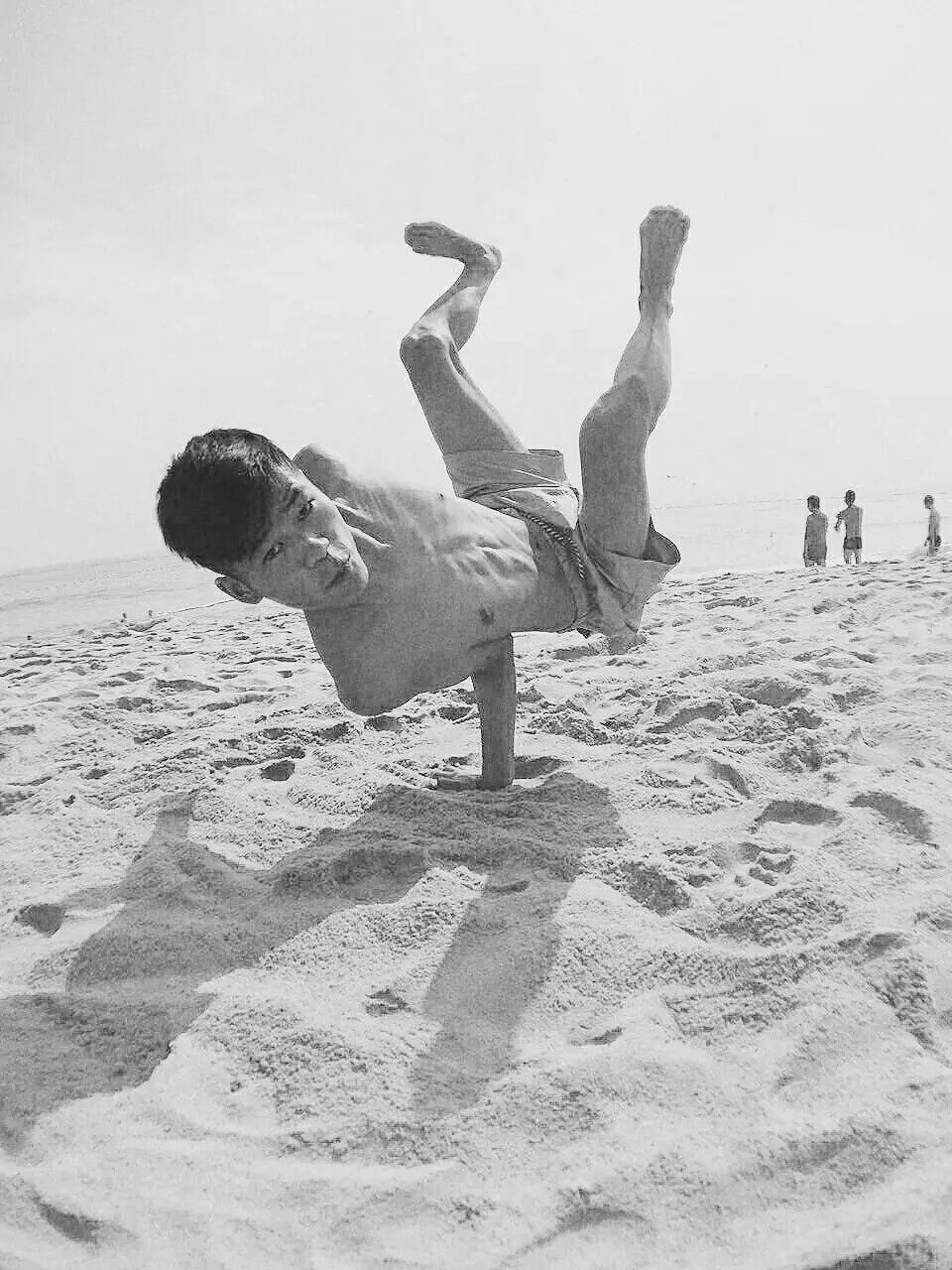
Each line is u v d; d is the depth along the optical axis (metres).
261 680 5.36
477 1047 1.87
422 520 2.51
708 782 3.04
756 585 8.77
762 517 40.91
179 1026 1.98
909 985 1.91
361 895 2.50
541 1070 1.74
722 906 2.27
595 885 2.43
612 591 2.84
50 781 3.68
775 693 3.89
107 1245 1.44
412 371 2.95
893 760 3.15
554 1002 1.99
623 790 3.00
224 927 2.36
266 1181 1.55
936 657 4.45
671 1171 1.50
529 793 3.04
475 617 2.58
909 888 2.32
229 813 3.08
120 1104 1.77
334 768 3.47
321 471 2.44
